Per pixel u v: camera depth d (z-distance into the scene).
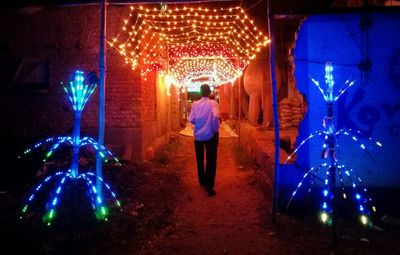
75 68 9.37
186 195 7.32
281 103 12.20
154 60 11.59
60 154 8.09
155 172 8.80
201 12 10.35
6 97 9.41
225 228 5.43
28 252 4.14
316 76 5.82
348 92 5.79
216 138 7.30
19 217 5.15
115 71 9.50
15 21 9.30
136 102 9.57
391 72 5.74
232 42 13.50
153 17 9.82
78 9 9.30
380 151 5.78
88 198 5.73
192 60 17.14
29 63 9.31
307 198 5.86
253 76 13.52
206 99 7.39
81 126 9.46
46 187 6.38
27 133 8.65
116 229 5.02
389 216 5.49
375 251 4.45
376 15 5.70
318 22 5.79
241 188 7.70
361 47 5.75
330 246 4.65
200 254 4.52
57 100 9.36
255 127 12.15
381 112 5.77
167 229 5.38
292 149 8.22
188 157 12.12
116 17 9.28
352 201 5.78
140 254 4.49
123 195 6.63
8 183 6.96
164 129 13.85
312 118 5.86
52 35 9.32
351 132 5.79
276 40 13.63
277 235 5.07
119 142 9.54
